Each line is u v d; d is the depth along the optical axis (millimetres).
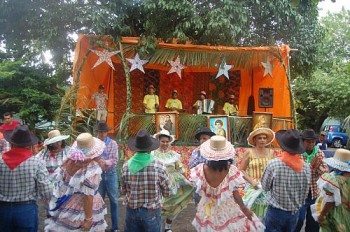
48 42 11828
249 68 12109
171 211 5992
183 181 6020
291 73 14430
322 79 22609
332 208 4348
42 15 11984
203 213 4242
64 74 13797
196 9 11711
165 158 5961
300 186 4371
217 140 4168
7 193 3992
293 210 4387
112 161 6020
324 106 21969
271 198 4461
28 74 12742
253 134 5301
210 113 12719
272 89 12398
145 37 10672
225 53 10875
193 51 10844
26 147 4113
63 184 4219
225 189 4168
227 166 4168
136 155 4332
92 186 4129
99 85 12297
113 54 10078
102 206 4570
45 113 12180
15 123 8867
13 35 12922
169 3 11070
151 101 12383
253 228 4266
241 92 13625
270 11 12477
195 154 5680
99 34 10758
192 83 14156
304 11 12891
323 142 11992
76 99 9789
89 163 4172
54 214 4250
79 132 9828
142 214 4266
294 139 4383
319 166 5305
